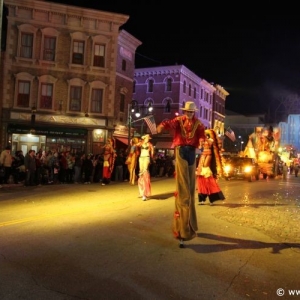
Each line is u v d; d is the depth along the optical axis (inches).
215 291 180.5
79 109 1200.8
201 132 259.6
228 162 925.8
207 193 428.1
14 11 1127.6
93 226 314.0
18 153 754.2
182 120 258.1
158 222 335.0
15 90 1130.7
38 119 1150.3
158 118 1865.2
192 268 211.2
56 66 1170.6
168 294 175.6
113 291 177.3
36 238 270.5
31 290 177.3
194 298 172.2
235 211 390.3
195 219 257.9
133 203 454.0
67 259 223.0
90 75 1207.6
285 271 211.2
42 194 534.9
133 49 1357.0
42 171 703.7
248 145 1051.3
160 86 1875.0
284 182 898.7
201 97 2153.1
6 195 520.1
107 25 1219.2
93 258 225.3
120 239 270.4
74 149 1112.8
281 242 270.4
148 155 487.5
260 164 1058.7
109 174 717.9
